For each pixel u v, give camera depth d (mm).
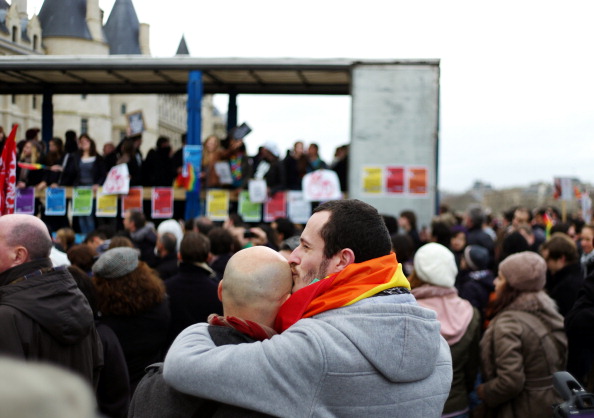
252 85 11781
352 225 1794
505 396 3521
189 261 4301
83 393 580
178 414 1661
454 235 7258
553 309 3709
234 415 1589
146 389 1750
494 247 8078
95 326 3217
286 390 1554
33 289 2605
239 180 9906
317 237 1817
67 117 48750
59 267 2734
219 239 5387
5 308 2518
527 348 3547
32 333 2531
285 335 1632
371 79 8609
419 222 8500
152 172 10492
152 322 3605
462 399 3643
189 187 9344
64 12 42344
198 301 4191
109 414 3211
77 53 42062
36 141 10562
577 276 5164
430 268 3727
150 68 9258
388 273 1768
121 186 9656
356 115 8609
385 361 1605
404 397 1653
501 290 3775
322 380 1566
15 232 2666
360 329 1622
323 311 1693
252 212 9758
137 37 49594
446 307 3699
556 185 17891
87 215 10211
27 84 12219
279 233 6691
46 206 10055
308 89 11734
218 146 10016
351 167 8586
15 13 37781
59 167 10086
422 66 8547
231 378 1560
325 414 1569
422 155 8531
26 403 546
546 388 3535
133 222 7195
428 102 8547
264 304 1756
